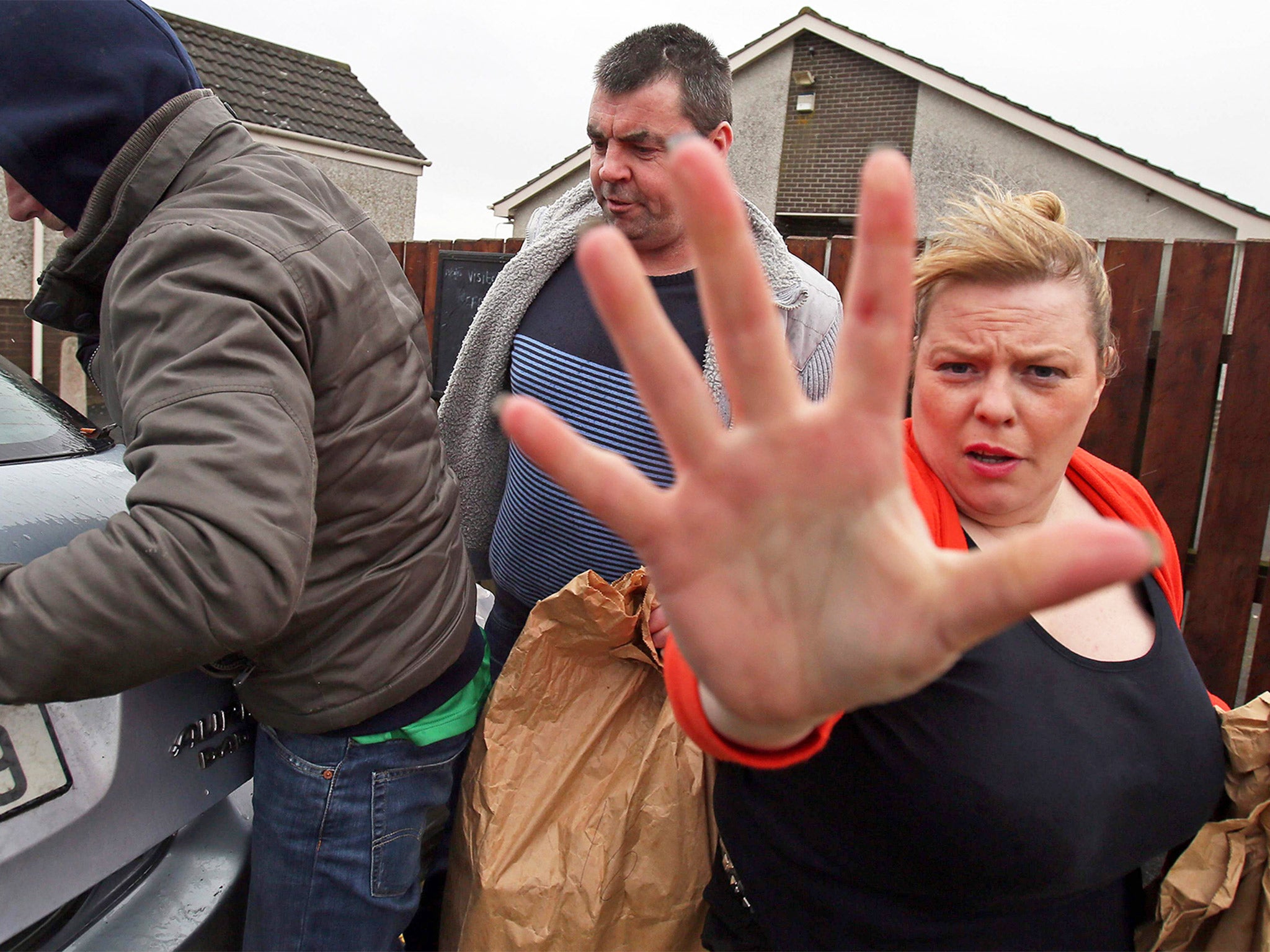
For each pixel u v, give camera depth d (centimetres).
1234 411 261
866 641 59
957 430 106
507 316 194
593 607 139
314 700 134
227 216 115
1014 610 54
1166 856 121
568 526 183
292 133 1039
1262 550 261
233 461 101
